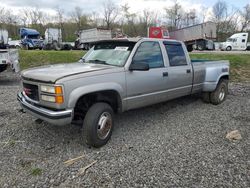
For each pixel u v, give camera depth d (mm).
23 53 18812
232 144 4508
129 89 4676
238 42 37594
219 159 3934
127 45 4965
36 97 4188
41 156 3980
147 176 3436
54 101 3811
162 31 33719
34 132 4914
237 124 5598
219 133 5039
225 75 7398
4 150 4168
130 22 72250
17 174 3469
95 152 4121
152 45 5258
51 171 3541
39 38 37438
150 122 5637
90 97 4316
